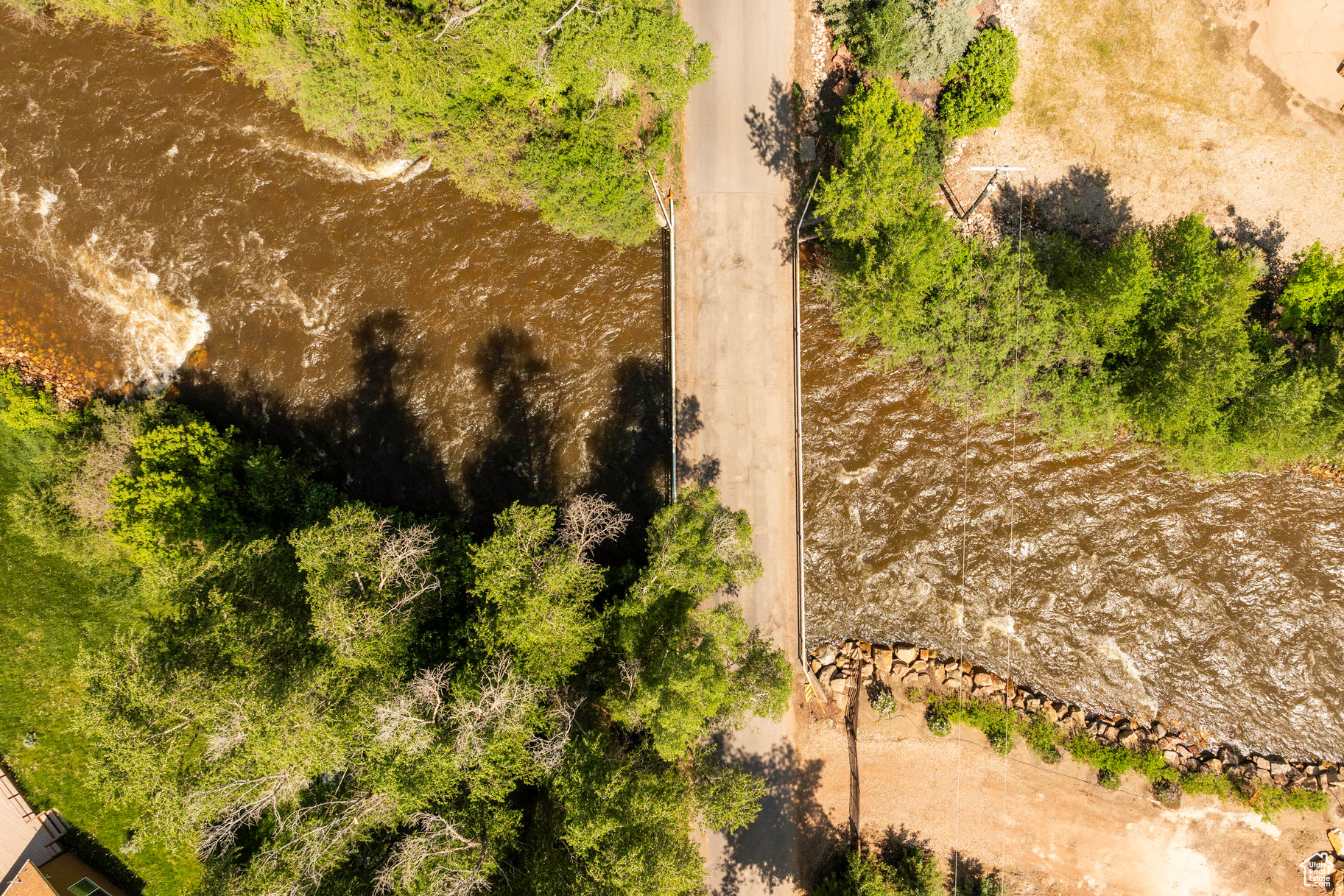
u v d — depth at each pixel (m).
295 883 27.27
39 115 40.94
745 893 38.09
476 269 40.78
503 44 30.42
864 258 34.53
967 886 37.84
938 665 39.22
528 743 29.02
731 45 38.72
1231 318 32.53
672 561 30.69
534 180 35.50
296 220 41.06
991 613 39.97
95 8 38.25
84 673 28.39
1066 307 35.22
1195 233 34.00
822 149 39.12
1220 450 35.50
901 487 40.38
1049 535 40.03
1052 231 38.91
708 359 39.78
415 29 29.98
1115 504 39.91
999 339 36.16
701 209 39.50
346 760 27.91
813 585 40.25
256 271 41.06
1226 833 37.81
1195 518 39.69
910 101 38.31
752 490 39.66
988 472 40.19
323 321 41.06
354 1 29.36
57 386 40.66
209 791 26.81
